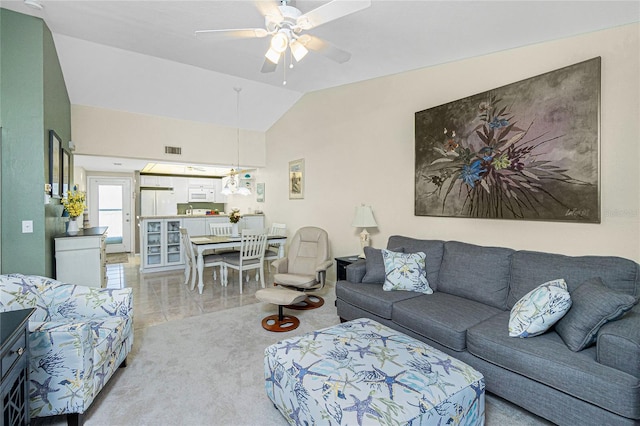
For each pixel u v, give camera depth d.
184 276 5.38
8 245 2.73
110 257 7.39
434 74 3.34
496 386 1.93
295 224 5.67
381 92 3.95
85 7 2.64
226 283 4.77
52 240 3.18
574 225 2.34
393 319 2.63
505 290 2.50
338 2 1.79
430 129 3.34
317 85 4.55
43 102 2.86
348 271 3.29
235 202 8.54
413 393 1.47
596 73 2.19
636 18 2.02
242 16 2.62
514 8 2.08
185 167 7.71
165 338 2.91
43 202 2.84
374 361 1.72
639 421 1.43
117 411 1.91
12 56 2.74
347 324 2.27
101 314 2.36
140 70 4.21
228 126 6.33
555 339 1.88
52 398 1.72
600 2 1.90
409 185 3.63
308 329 3.12
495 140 2.78
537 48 2.54
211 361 2.50
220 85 4.82
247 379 2.25
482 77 2.93
